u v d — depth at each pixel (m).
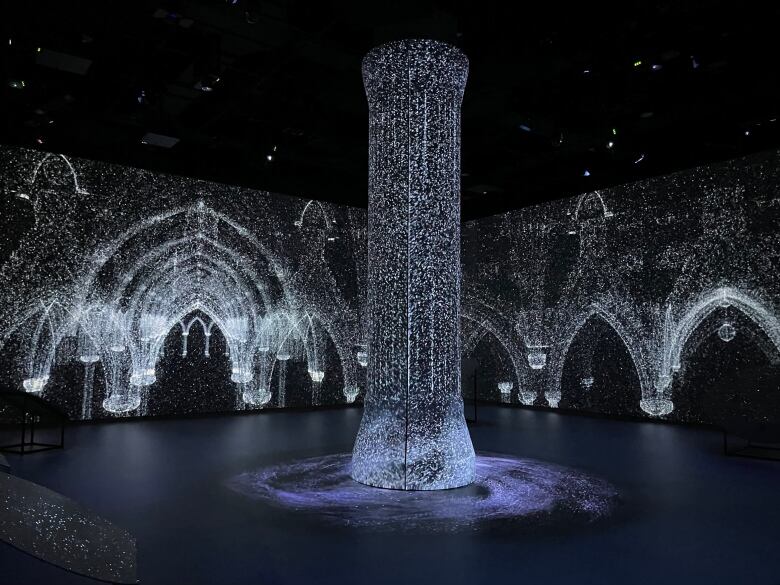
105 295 7.38
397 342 4.30
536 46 5.21
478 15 4.86
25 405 5.31
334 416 8.13
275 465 4.89
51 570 2.54
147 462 4.99
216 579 2.47
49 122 6.50
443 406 4.27
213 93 6.30
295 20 5.00
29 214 6.95
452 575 2.54
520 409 8.96
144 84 5.79
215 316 8.15
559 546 2.92
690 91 5.81
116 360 7.43
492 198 9.29
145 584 2.41
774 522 3.34
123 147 7.31
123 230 7.53
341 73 5.93
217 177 8.09
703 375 7.01
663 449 5.70
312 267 9.00
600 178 7.91
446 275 4.40
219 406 8.11
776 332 6.38
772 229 6.48
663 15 4.84
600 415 8.10
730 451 5.57
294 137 7.15
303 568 2.61
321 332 9.02
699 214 7.15
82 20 4.96
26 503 0.91
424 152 4.37
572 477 4.49
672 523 3.31
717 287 6.94
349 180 8.72
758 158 6.63
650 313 7.60
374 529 3.18
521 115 6.50
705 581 2.49
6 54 5.34
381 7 4.36
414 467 4.10
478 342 9.99
